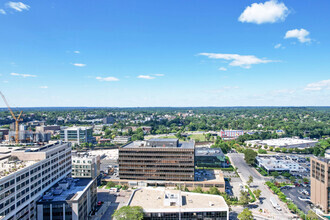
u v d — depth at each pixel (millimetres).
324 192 150625
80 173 191125
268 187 197500
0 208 103312
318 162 157125
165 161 190125
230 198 168250
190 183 187125
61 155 166375
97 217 142750
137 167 194125
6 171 114750
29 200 123688
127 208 107500
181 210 113625
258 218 141375
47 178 144500
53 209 125875
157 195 130500
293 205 150000
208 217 114938
